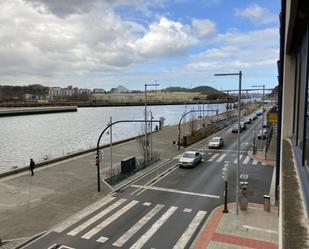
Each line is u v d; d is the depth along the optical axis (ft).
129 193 86.28
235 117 356.18
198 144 178.09
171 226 63.52
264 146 164.76
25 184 95.20
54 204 77.61
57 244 55.98
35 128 344.90
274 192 83.87
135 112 609.42
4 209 74.13
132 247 54.60
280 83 64.18
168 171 112.47
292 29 31.22
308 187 17.56
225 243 55.21
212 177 103.14
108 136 290.35
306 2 23.65
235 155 143.02
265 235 58.18
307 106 23.44
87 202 79.20
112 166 120.06
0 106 627.46
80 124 391.24
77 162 127.95
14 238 58.90
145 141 141.38
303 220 13.93
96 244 55.93
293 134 42.63
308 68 23.25
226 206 70.33
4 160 184.24
